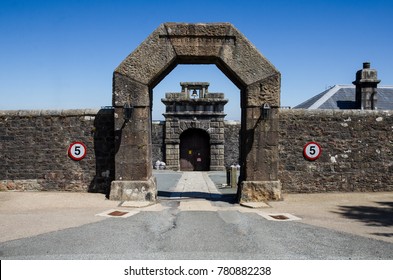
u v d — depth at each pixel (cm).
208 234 703
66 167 1134
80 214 870
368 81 1898
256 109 1066
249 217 858
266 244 637
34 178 1139
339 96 2111
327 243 641
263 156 1070
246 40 1065
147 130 1072
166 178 2006
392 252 591
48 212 887
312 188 1134
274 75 1062
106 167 1125
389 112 1156
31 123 1136
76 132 1131
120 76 1060
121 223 785
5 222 779
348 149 1143
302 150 1129
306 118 1129
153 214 887
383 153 1154
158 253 586
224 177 2081
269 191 1057
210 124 2594
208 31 1059
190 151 2669
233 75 1100
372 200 1043
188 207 994
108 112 1125
